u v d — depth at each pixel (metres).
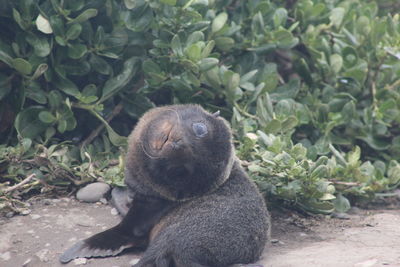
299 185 10.29
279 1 13.83
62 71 10.99
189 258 8.41
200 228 8.55
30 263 8.83
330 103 12.50
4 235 9.38
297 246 9.66
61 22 10.70
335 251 8.96
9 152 10.56
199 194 9.02
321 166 10.22
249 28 12.88
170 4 10.99
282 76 14.18
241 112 11.84
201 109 9.41
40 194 10.70
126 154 10.08
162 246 8.58
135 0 11.17
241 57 12.53
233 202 8.88
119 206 10.25
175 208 9.16
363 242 9.66
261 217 8.93
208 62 11.00
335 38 13.10
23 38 10.84
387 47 12.30
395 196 12.33
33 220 9.84
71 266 8.74
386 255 8.55
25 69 10.54
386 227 10.41
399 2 15.17
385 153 12.89
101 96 11.54
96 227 9.78
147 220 9.30
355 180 11.08
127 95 11.78
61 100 11.03
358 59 12.77
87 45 11.23
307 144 12.08
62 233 9.55
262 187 10.57
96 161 11.28
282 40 12.30
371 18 13.55
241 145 10.84
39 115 10.77
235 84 11.48
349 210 11.61
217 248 8.46
